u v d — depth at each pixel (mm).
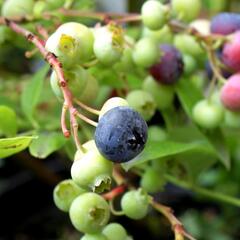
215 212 428
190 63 271
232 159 390
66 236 417
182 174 266
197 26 278
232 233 424
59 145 221
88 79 210
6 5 259
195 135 269
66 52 193
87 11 277
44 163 418
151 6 242
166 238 394
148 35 270
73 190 199
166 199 422
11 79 364
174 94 266
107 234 197
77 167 175
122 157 170
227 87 244
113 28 211
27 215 422
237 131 315
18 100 313
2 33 264
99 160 174
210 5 368
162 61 248
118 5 382
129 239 203
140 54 240
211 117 245
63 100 195
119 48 209
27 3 257
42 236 417
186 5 262
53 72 193
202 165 267
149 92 258
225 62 250
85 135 248
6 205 421
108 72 249
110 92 301
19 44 274
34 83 261
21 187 426
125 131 168
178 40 273
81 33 201
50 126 260
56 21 248
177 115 272
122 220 390
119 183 216
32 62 441
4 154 192
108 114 170
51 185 392
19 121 267
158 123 310
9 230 417
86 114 292
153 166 238
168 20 247
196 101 256
